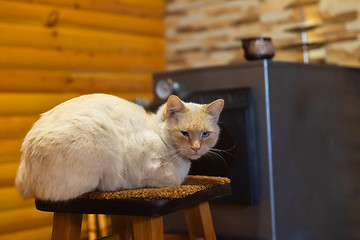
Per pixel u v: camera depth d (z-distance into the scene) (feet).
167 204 4.10
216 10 10.02
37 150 4.14
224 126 6.74
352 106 7.67
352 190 7.70
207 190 4.61
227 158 6.73
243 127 6.57
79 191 4.21
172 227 7.60
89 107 4.41
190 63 10.53
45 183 4.14
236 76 6.81
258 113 6.57
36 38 8.41
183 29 10.62
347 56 8.30
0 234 7.72
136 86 10.00
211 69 7.10
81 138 4.15
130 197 4.13
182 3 10.59
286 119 6.69
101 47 9.44
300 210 6.84
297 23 8.79
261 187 6.57
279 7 9.03
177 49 10.76
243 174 6.61
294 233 6.73
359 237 7.84
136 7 10.14
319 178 7.13
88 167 4.17
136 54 10.15
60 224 4.48
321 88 7.17
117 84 9.63
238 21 9.68
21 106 8.10
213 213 7.06
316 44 7.75
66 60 8.85
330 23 8.47
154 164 4.50
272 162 6.49
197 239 4.89
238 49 9.69
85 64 9.16
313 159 7.04
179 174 4.69
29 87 8.25
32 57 8.34
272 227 6.48
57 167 4.10
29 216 8.06
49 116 4.41
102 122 4.30
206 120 4.81
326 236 7.23
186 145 4.66
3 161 7.80
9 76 7.97
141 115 4.76
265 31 9.25
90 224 6.92
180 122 4.70
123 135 4.47
